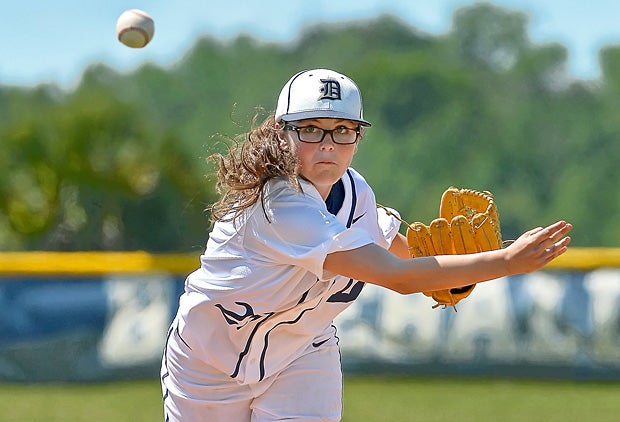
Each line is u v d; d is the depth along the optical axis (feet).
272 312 31.53
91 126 206.59
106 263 86.07
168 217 194.08
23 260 85.20
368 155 298.97
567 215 287.28
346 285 31.96
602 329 83.35
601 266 84.02
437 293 33.94
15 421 68.59
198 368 33.09
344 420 69.15
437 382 85.51
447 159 298.97
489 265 28.37
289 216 29.78
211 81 300.61
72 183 203.41
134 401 76.74
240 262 31.19
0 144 210.59
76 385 84.84
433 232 32.65
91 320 85.35
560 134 300.40
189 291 32.76
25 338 84.74
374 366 85.92
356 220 32.45
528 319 84.33
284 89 30.55
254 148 30.17
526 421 68.64
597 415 70.74
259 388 33.14
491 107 308.19
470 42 331.16
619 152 291.38
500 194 294.46
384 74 306.35
